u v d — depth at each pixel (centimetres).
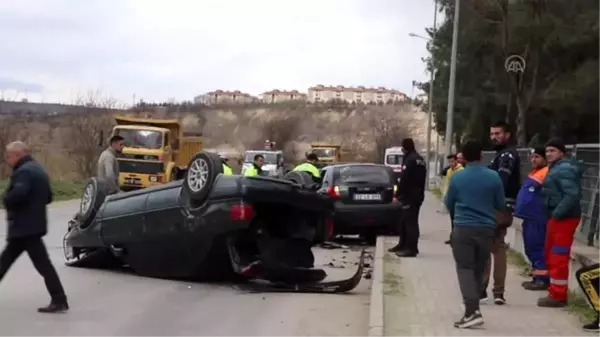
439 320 859
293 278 1139
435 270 1266
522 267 1304
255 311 976
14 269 1243
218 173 1123
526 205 1052
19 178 888
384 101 12544
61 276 1236
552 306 929
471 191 814
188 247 1156
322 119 11050
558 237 920
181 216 1143
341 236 2044
